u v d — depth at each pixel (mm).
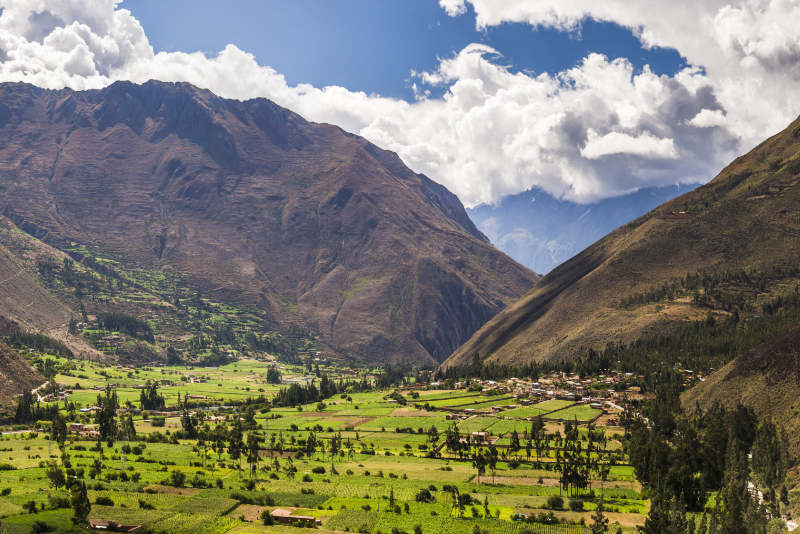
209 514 164750
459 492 186000
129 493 181125
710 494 176625
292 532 154000
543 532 152625
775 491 157125
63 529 148375
